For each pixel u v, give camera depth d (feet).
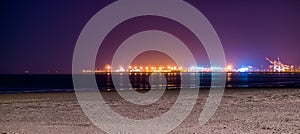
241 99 76.48
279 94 88.99
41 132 41.34
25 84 243.19
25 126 45.39
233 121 48.62
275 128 43.24
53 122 48.55
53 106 66.08
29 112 58.08
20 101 76.07
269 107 62.80
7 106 66.03
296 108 61.52
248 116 52.90
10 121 49.44
